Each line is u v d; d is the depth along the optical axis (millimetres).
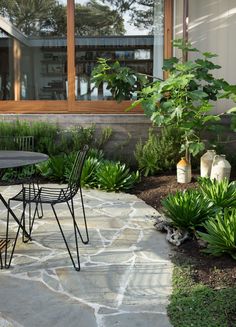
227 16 6250
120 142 6375
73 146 6195
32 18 6551
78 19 6445
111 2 6426
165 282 2635
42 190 3463
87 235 3445
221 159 4918
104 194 5020
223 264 2859
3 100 6629
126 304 2359
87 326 2121
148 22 6465
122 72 5477
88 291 2521
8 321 2170
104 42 6512
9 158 3264
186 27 6121
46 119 6391
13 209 4312
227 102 6273
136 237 3494
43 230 3664
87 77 6504
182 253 3115
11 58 6703
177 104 4945
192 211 3395
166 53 6414
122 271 2814
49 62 6578
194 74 4984
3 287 2562
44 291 2512
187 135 5207
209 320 2137
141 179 5621
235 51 6297
